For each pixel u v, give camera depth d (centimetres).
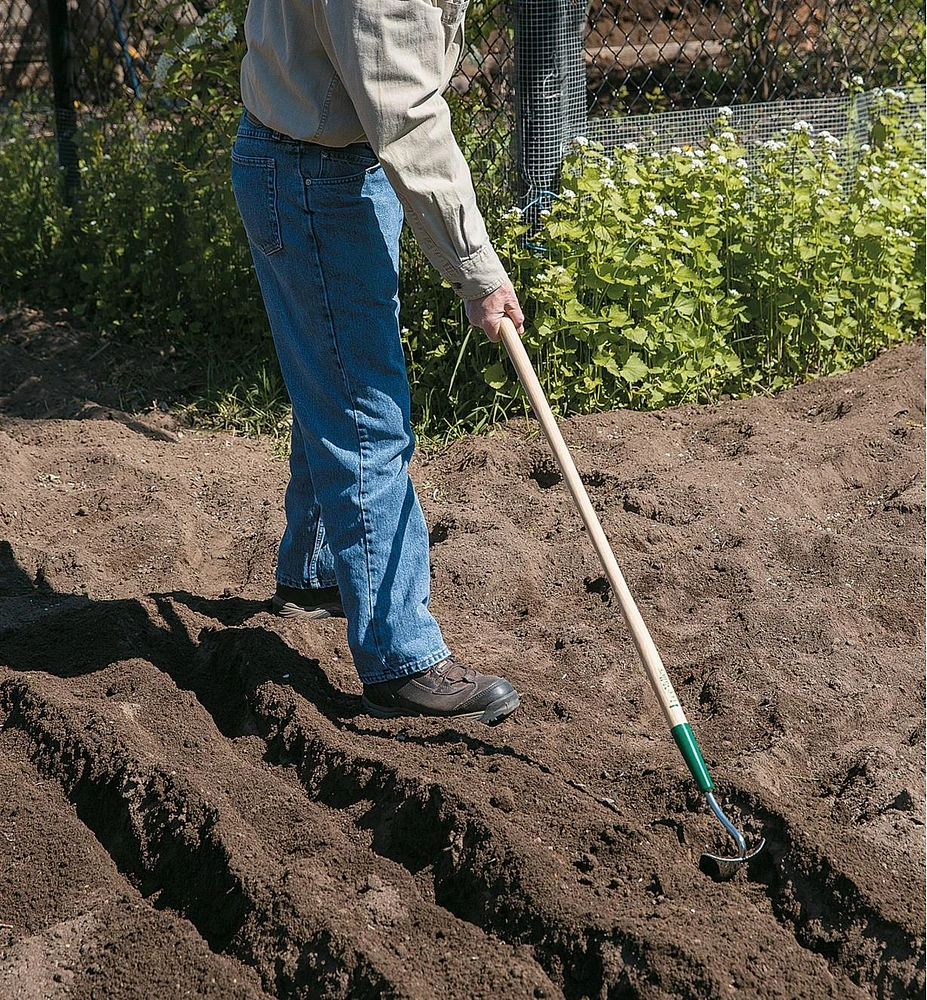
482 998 220
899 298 556
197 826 261
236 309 543
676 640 338
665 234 493
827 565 375
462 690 300
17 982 231
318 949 229
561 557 384
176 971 231
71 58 629
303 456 331
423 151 255
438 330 499
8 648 336
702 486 418
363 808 272
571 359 491
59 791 283
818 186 529
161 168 575
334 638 344
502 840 248
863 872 241
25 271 611
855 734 297
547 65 474
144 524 407
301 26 263
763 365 529
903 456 444
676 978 219
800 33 691
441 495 435
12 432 482
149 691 310
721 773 268
